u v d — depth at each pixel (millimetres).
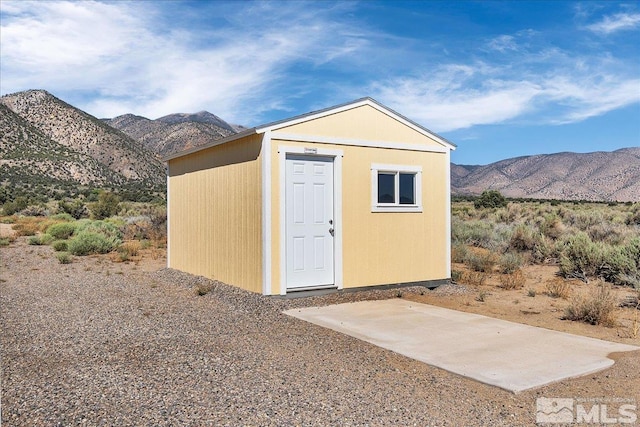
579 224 21719
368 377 5312
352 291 10148
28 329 7293
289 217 9594
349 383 5117
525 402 4750
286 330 7258
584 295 9945
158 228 23062
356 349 6320
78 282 11617
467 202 52719
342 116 10125
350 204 10195
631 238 13305
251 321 7809
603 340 6809
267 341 6660
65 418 4238
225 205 10898
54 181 73625
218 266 11234
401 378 5316
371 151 10477
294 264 9648
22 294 10109
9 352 6152
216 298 9586
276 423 4168
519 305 9203
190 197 12672
